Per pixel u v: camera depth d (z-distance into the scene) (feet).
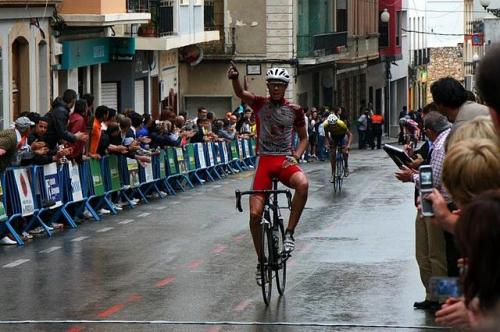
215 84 288.30
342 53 334.85
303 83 312.50
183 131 167.32
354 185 168.14
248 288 75.87
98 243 100.12
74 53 184.14
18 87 167.63
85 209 121.80
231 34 291.79
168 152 153.58
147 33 219.61
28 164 104.53
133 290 75.31
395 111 449.06
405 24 455.22
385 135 421.59
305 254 91.66
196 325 63.31
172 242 100.58
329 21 335.67
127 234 106.73
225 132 196.95
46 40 174.19
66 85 185.57
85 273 82.84
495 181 29.25
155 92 240.73
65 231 109.40
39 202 105.40
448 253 64.13
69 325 63.46
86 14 180.86
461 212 24.23
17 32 162.30
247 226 113.39
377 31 404.16
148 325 63.36
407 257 89.81
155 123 149.89
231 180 181.78
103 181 124.88
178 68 264.31
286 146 70.74
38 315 66.54
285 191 70.59
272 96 69.87
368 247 96.07
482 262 23.22
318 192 155.84
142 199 141.18
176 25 231.91
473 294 23.45
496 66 26.20
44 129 107.96
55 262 88.58
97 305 69.82
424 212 34.27
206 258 90.43
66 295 73.51
